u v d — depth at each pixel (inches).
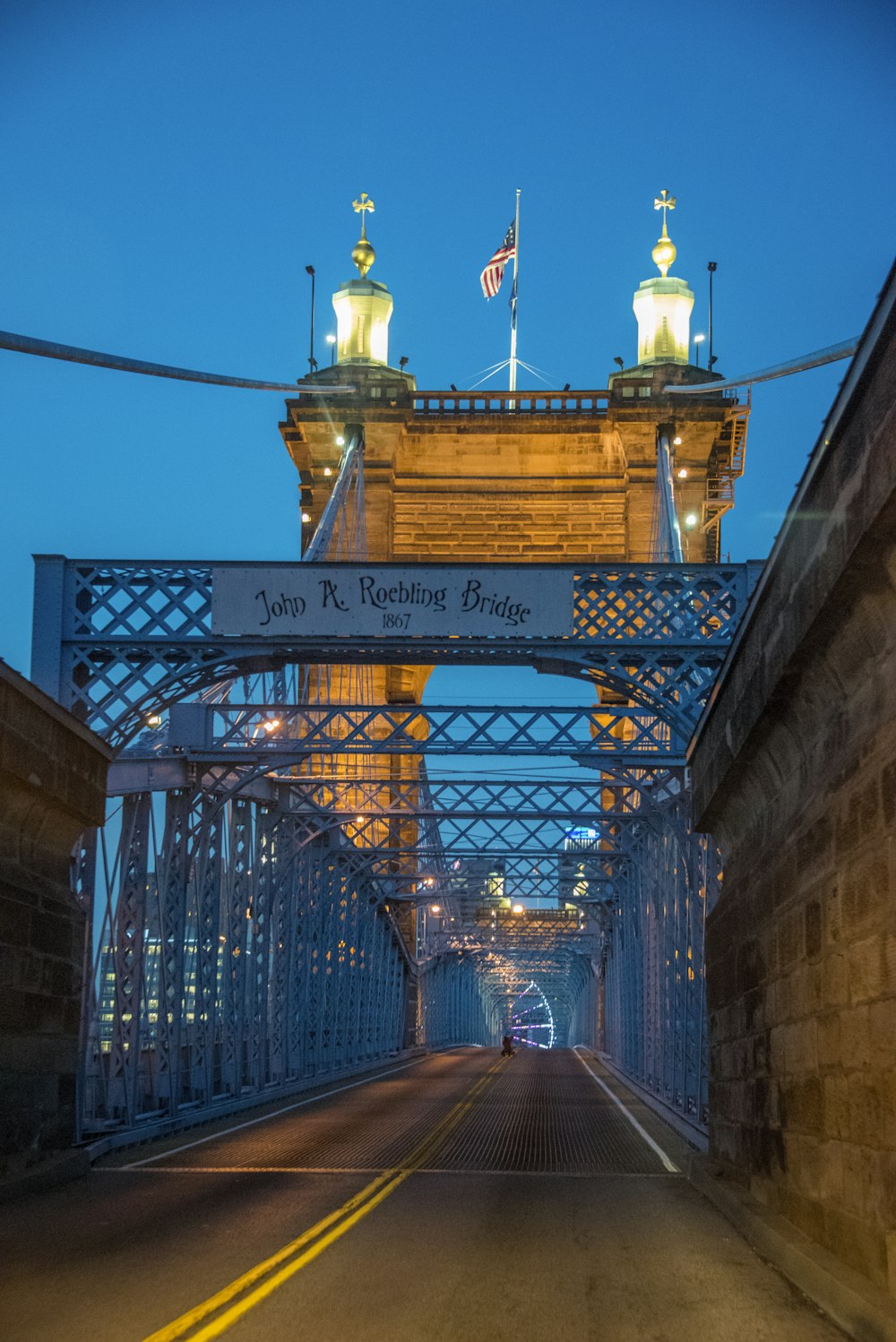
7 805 650.2
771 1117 531.8
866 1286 367.6
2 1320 374.0
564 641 973.2
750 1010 587.5
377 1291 415.5
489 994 5339.6
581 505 2233.0
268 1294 409.1
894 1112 350.3
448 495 2241.6
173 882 1127.0
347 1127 1058.1
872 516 345.4
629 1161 825.5
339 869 1935.3
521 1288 422.9
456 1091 1576.0
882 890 365.1
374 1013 2301.9
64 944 731.4
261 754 1145.4
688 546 2194.9
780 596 474.9
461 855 1898.4
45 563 979.9
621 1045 2114.9
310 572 976.9
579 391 2219.5
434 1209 598.9
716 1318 383.9
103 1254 475.2
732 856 702.5
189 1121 1055.6
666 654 976.3
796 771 517.0
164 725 1226.6
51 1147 708.0
